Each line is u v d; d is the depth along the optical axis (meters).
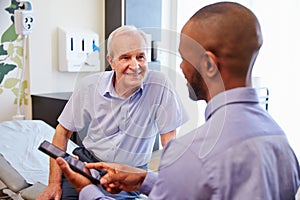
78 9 2.38
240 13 0.74
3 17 2.03
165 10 2.91
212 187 0.69
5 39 2.06
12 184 1.50
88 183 1.00
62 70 2.29
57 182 1.40
